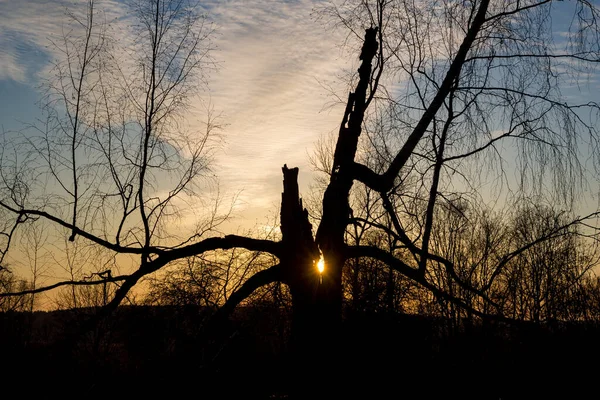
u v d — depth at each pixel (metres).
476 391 12.90
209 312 14.01
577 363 13.45
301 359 11.25
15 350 12.18
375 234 17.27
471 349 13.69
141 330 13.33
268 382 12.36
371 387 12.36
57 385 11.75
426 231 12.66
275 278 12.07
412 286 14.97
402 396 12.38
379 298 13.98
